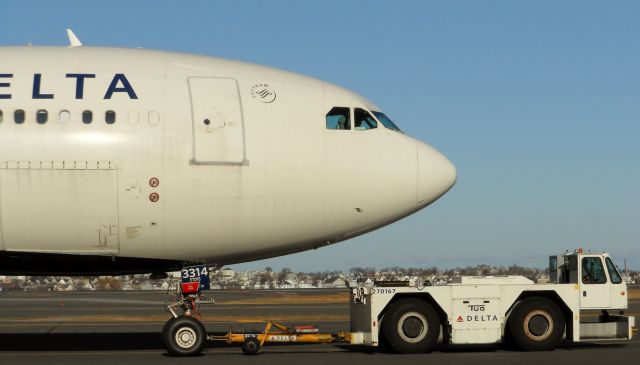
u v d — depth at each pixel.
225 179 26.39
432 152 29.00
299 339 28.06
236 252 27.89
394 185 28.14
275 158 26.84
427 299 28.34
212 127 26.39
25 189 25.30
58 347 31.03
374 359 25.66
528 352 27.91
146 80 26.52
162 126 26.02
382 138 28.33
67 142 25.44
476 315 28.19
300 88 28.02
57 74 26.16
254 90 27.33
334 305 67.50
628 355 26.66
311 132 27.45
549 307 28.27
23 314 54.84
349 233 28.72
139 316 52.38
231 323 45.47
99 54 27.12
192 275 27.72
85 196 25.56
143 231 26.25
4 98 25.55
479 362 24.77
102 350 29.80
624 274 31.00
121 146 25.67
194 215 26.44
